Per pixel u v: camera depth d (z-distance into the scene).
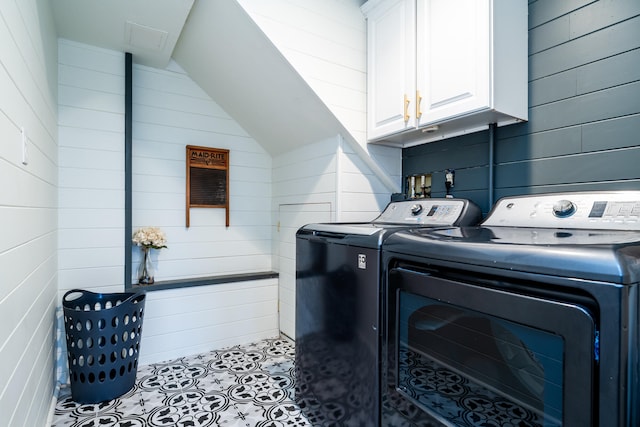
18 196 1.05
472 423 0.91
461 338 0.95
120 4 1.80
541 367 0.75
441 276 1.00
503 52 1.48
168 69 2.61
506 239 0.93
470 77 1.50
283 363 2.34
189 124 2.70
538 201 1.36
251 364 2.32
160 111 2.58
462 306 0.92
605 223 1.11
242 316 2.71
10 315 0.95
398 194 2.33
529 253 0.77
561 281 0.71
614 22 1.32
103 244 2.17
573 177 1.44
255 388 1.99
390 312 1.19
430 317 1.05
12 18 0.99
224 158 2.83
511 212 1.42
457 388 0.96
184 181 2.67
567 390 0.70
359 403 1.34
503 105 1.48
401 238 1.15
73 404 1.80
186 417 1.70
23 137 1.12
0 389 0.85
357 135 2.12
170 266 2.62
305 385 1.72
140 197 2.51
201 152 2.73
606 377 0.64
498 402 0.85
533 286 0.77
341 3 2.07
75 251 2.09
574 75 1.44
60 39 2.07
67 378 2.02
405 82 1.84
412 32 1.79
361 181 2.25
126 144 2.24
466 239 0.97
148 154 2.54
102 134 2.18
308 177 2.49
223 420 1.67
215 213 2.80
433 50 1.68
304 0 1.93
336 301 1.47
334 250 1.49
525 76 1.58
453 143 1.97
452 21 1.58
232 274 2.85
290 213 2.73
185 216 2.67
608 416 0.64
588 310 0.67
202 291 2.55
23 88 1.13
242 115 2.74
